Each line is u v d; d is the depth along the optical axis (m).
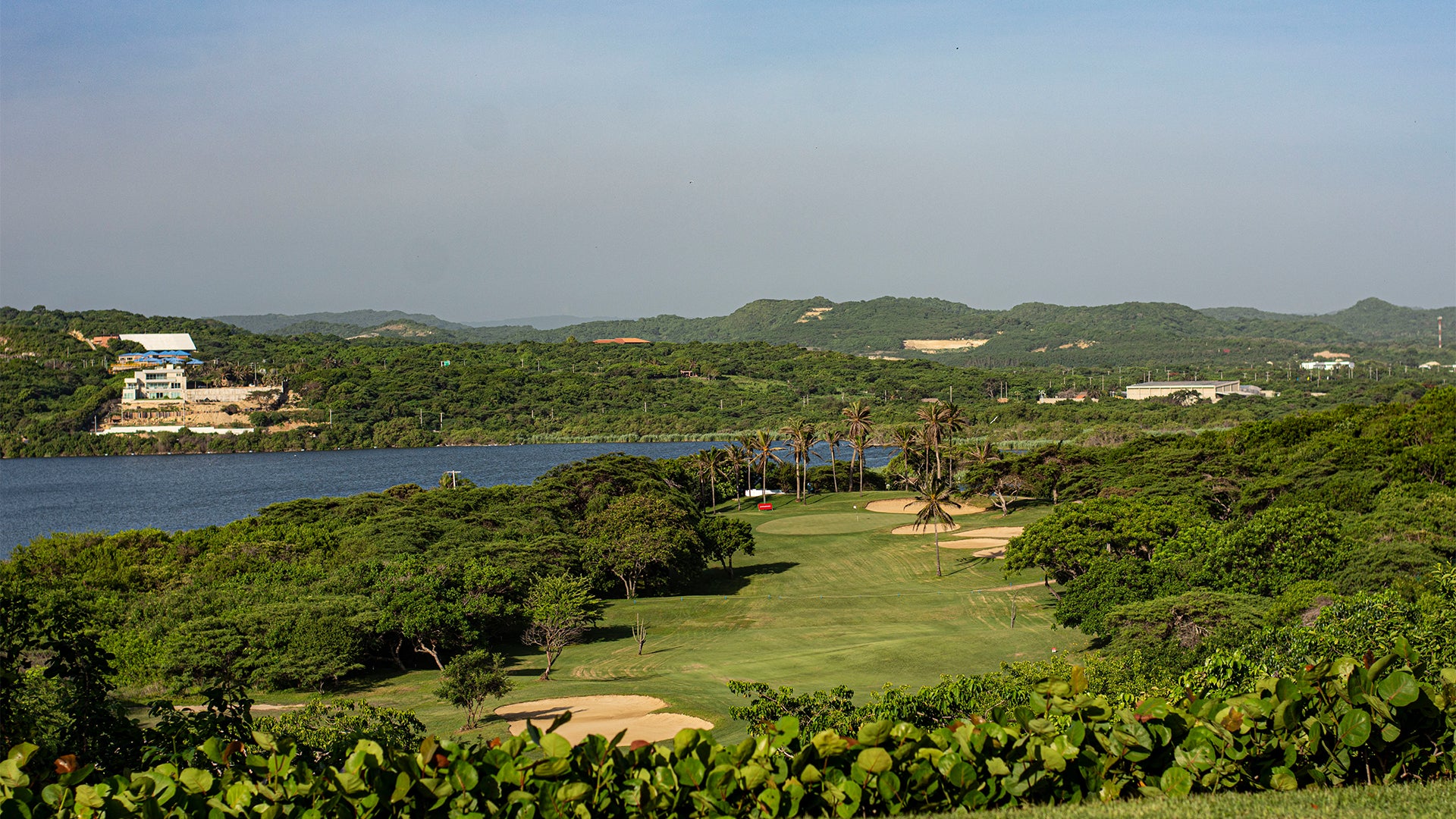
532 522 85.62
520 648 60.84
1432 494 63.66
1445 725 11.41
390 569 60.91
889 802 10.99
